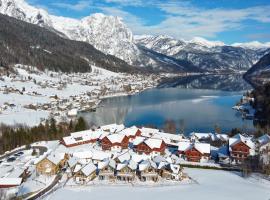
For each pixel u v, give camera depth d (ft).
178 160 551.18
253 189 434.71
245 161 520.42
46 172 479.82
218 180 467.11
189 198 403.13
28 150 597.11
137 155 516.73
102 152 549.54
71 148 606.96
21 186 445.78
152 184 449.06
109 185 445.37
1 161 546.26
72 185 444.55
